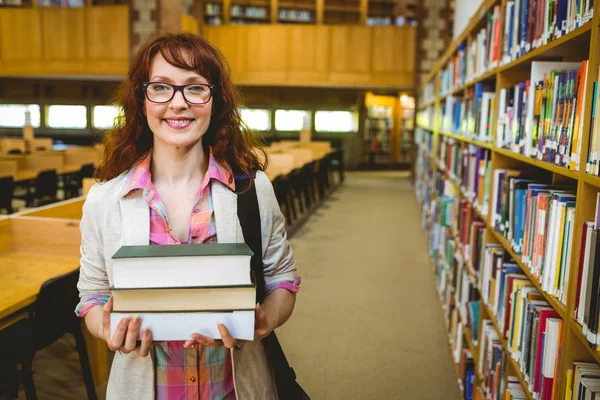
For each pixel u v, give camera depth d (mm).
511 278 1989
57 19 11852
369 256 5863
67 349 3275
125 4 11469
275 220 1271
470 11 6574
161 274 984
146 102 1136
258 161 1305
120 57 11688
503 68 2195
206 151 1266
